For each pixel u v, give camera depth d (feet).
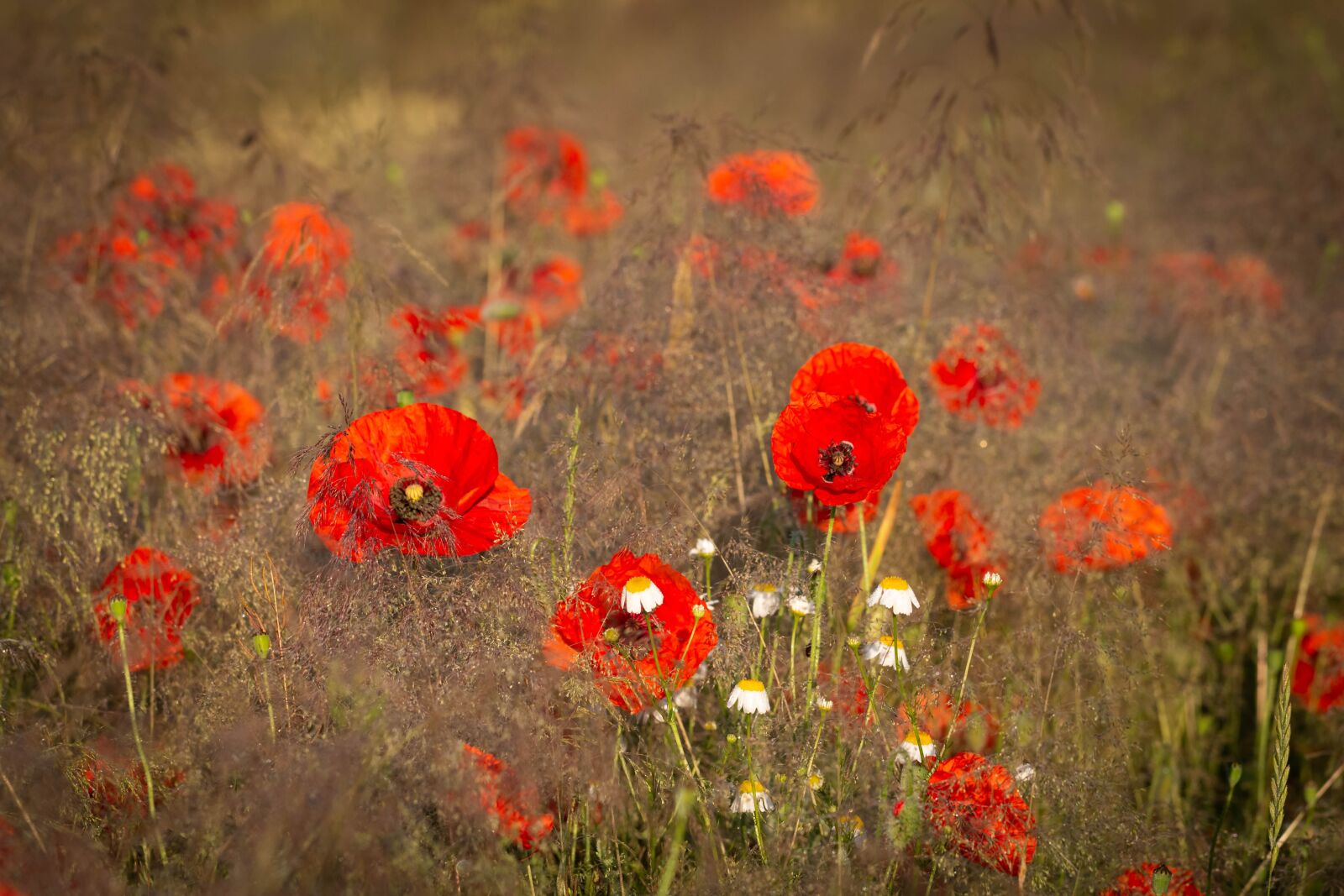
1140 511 6.20
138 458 6.46
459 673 5.88
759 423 6.48
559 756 5.88
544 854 5.95
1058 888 5.97
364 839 5.73
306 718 5.93
